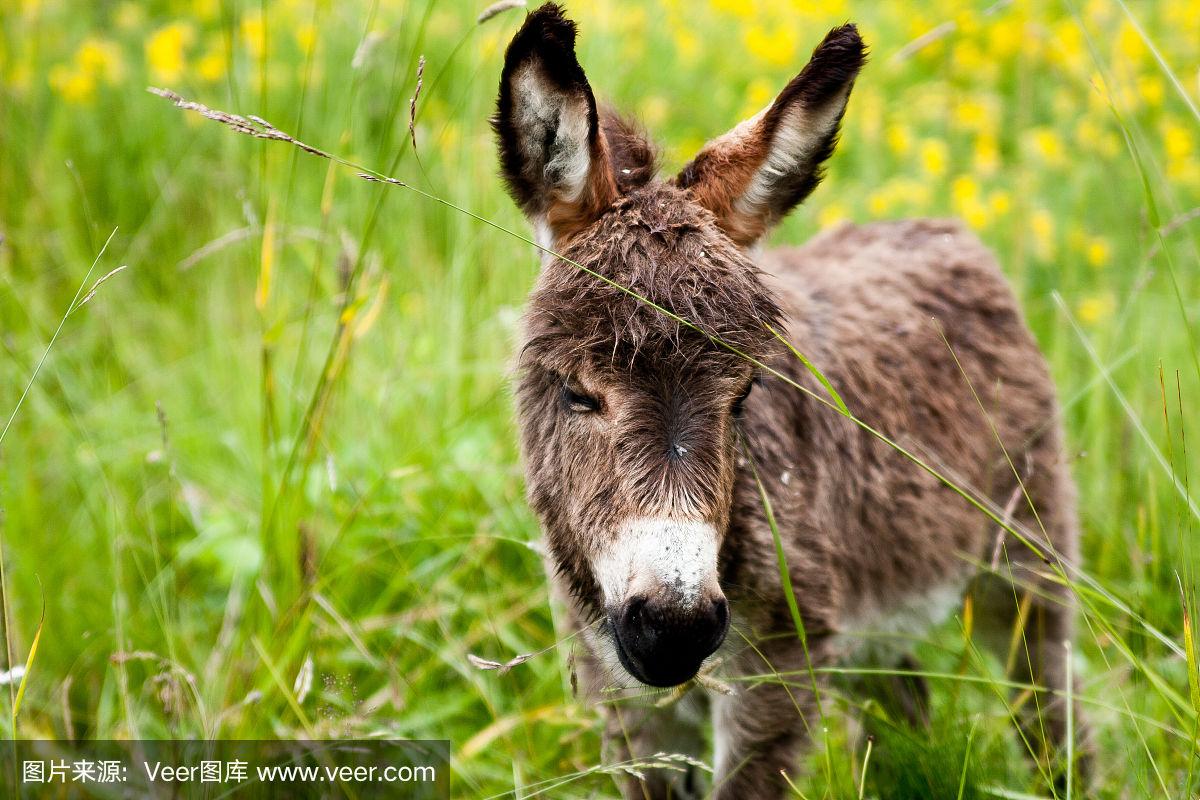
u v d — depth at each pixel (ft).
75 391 31.94
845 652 23.57
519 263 33.09
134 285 37.50
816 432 22.75
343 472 28.02
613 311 17.15
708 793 23.29
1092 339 34.04
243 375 32.17
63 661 26.27
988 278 28.22
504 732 23.84
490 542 27.50
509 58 18.20
